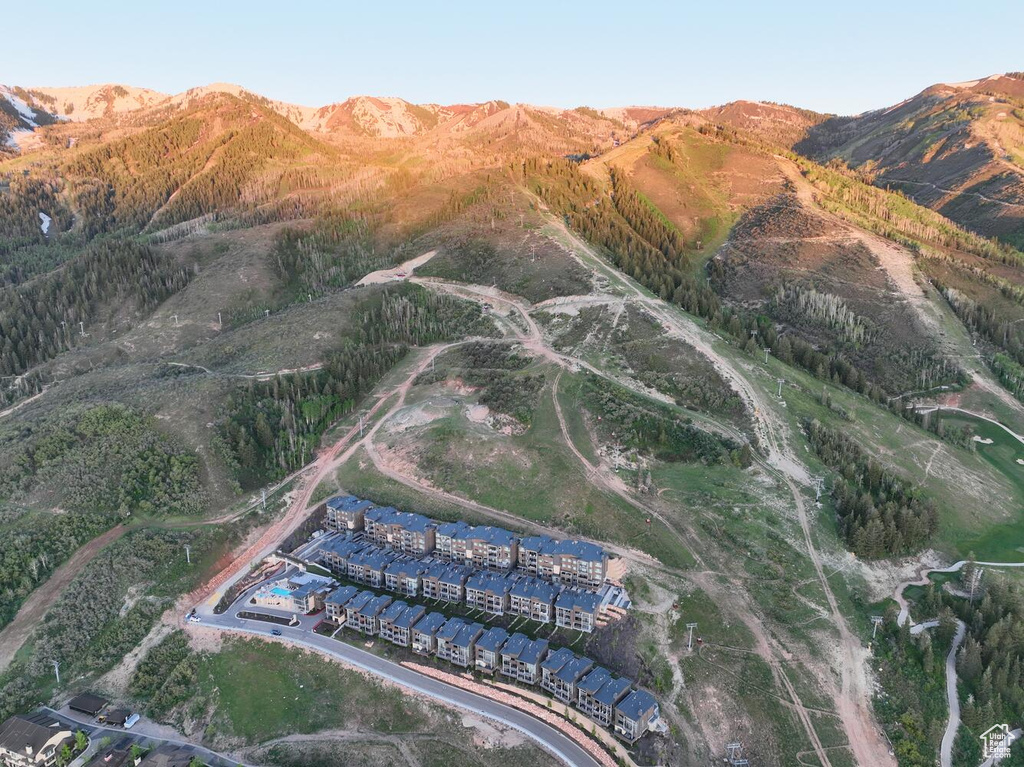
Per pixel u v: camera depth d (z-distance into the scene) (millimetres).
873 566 149000
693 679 124438
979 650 125875
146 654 135875
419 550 156625
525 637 131250
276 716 125438
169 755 116375
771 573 143625
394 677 129000
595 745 115250
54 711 125500
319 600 146250
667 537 152125
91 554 151750
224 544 159625
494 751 116188
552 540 150375
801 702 121875
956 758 115250
